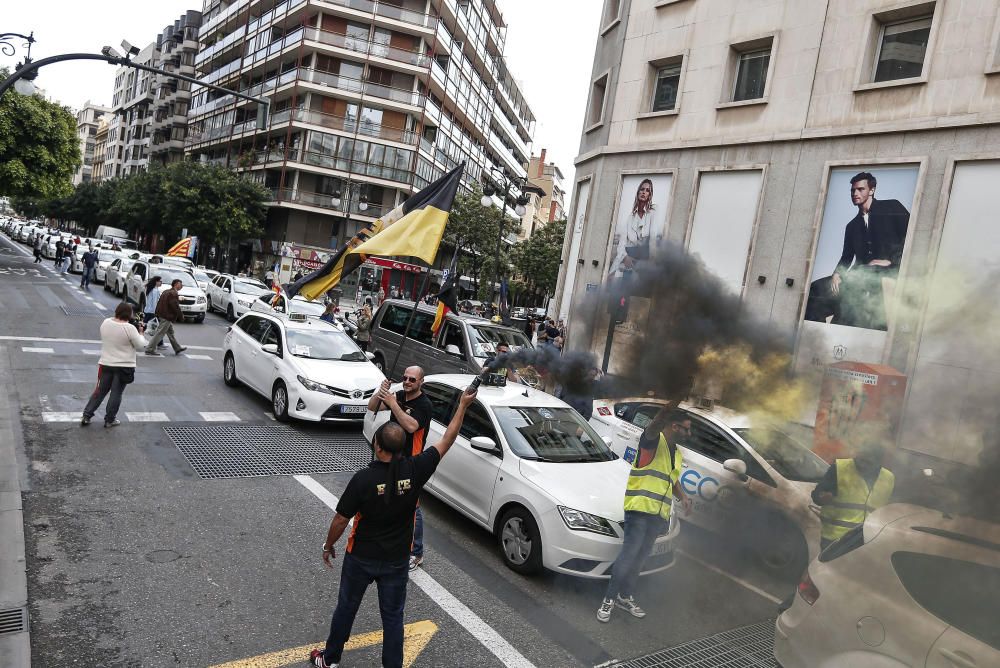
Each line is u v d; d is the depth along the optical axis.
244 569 5.03
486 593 5.16
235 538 5.55
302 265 41.88
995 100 10.86
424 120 44.59
